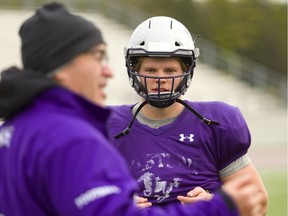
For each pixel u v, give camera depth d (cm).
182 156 763
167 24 779
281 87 5975
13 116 559
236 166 781
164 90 764
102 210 490
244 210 516
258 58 8244
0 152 562
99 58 552
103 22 6588
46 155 507
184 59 777
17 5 6900
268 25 8294
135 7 7625
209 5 8238
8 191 545
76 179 496
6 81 541
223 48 8144
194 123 774
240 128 778
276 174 3083
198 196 730
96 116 545
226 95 5688
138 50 769
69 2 6931
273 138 4759
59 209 503
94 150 505
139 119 786
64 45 534
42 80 536
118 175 507
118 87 5078
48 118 526
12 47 5566
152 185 759
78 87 542
